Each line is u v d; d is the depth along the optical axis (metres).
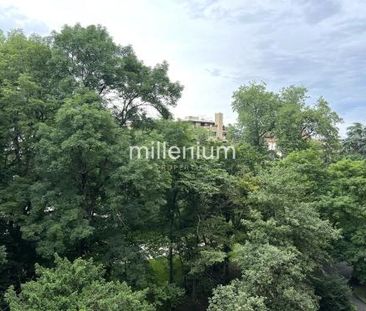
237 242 30.02
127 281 23.53
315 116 51.38
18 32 28.62
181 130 27.95
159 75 30.39
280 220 26.20
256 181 29.56
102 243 25.30
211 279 30.64
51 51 26.27
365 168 35.97
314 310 22.77
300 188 28.92
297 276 23.45
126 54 30.38
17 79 24.61
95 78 27.03
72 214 21.56
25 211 25.16
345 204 33.22
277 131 52.97
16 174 25.88
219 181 29.38
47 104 24.33
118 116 30.16
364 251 33.34
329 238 27.66
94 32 27.31
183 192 28.78
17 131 24.84
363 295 35.38
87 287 16.81
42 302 15.31
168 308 27.38
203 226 28.45
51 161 22.55
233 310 19.94
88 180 25.08
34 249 26.19
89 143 21.91
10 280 24.44
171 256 29.36
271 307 22.36
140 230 27.69
